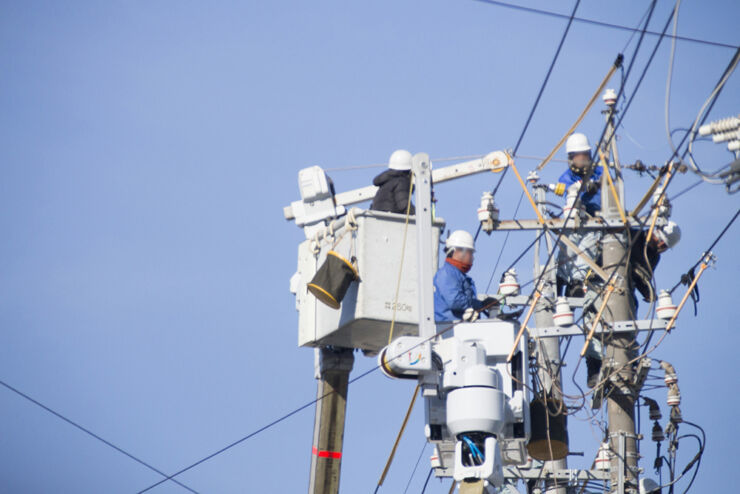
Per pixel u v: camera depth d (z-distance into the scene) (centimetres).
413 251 5153
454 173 5375
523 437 4753
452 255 5131
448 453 4978
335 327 5253
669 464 5506
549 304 5762
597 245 5772
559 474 6078
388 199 5422
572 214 5544
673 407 5503
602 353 5462
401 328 5150
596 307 5562
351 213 5150
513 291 5531
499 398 4441
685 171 3591
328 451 5447
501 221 5538
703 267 5241
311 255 5578
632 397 5462
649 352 5341
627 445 5422
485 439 4425
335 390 5522
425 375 4522
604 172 5588
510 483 6238
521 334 4825
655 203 5203
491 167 5381
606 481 6012
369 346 5494
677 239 5616
